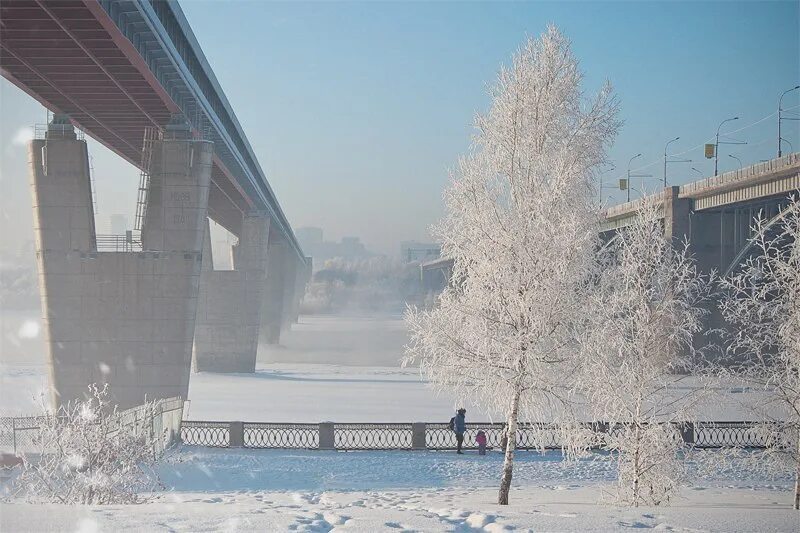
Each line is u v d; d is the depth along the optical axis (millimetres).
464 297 20375
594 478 25391
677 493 21453
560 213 20156
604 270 20734
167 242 45781
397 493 21188
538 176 20578
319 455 29125
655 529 10062
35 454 22359
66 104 45500
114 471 17750
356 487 23047
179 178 46188
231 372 78000
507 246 19812
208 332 78688
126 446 18625
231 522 9984
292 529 9742
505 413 20188
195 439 33375
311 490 22109
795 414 19422
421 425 31156
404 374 74125
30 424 26000
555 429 20344
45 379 58062
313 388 59281
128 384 45000
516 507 13906
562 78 21031
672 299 20125
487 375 19859
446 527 10008
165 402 29016
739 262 66562
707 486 24062
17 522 9742
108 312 45094
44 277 44875
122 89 41938
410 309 20594
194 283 45906
